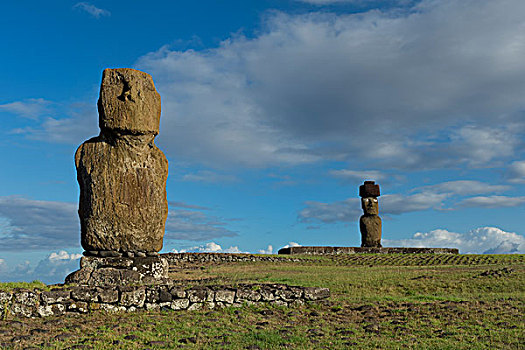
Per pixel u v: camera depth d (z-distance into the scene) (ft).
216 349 29.66
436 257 110.01
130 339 30.99
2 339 29.89
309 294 43.80
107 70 43.09
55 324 33.71
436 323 38.91
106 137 43.19
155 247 43.37
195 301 39.45
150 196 43.19
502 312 43.19
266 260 104.12
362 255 114.62
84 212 42.34
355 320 39.47
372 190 130.52
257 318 37.55
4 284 37.37
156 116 44.11
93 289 37.35
